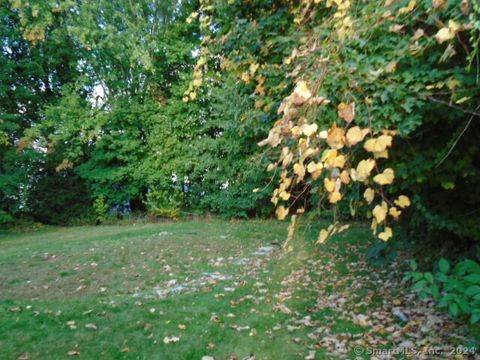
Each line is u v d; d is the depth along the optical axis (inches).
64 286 177.8
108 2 412.2
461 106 71.5
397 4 63.1
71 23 400.2
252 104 137.0
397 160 93.4
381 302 135.9
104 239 297.7
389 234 52.6
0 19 407.8
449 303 74.0
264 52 111.9
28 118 458.9
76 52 430.9
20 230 402.3
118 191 446.9
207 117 435.8
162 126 431.2
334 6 88.5
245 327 122.6
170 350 109.3
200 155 426.3
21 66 428.8
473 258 116.9
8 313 138.2
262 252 234.2
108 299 155.9
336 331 116.9
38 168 432.1
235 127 347.6
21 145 401.4
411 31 66.7
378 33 67.6
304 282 167.9
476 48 53.1
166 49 432.1
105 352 108.7
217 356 105.7
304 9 97.2
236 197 408.2
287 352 105.6
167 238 280.5
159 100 452.4
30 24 375.2
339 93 63.6
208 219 421.7
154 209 427.5
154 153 436.1
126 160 432.8
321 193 72.6
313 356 102.0
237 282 173.8
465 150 89.5
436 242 135.1
